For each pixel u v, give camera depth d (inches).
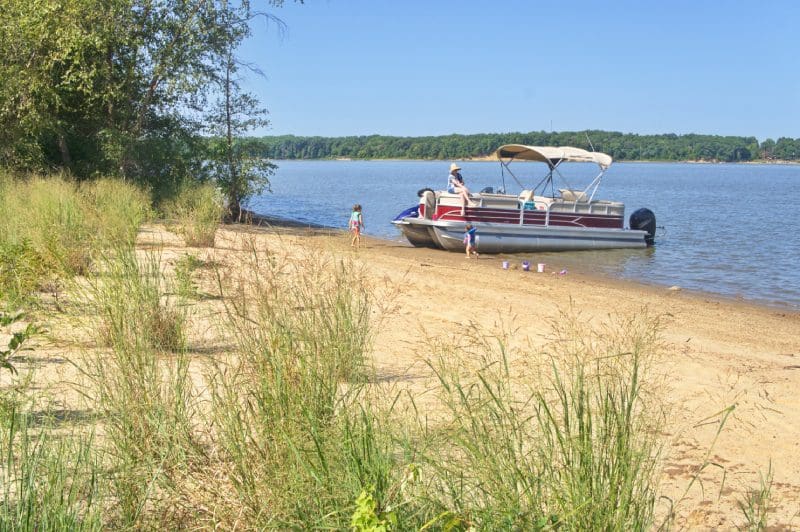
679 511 198.2
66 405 215.3
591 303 574.6
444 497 147.9
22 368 256.4
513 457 147.0
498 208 921.5
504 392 183.5
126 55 1095.6
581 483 140.5
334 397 184.1
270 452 158.7
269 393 171.3
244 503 149.0
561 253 957.2
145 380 195.5
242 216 1192.2
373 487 134.1
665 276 816.9
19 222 503.5
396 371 300.2
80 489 153.3
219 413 172.2
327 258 317.7
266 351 186.5
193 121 1166.3
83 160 1142.3
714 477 223.9
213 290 304.0
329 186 3051.2
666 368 343.0
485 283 650.8
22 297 340.5
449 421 179.2
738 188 3307.1
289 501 145.9
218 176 1162.0
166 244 617.3
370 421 162.1
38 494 143.5
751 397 314.2
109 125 1110.4
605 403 148.8
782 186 3582.7
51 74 1045.8
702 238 1195.9
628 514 140.9
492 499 144.5
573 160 955.3
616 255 964.0
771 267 896.3
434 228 903.1
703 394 311.7
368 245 975.6
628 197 2469.2
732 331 498.0
